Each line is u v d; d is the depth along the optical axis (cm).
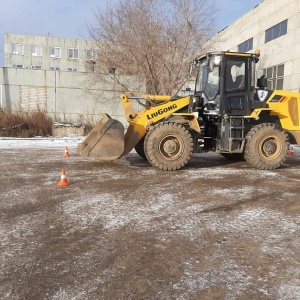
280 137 793
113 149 743
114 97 2038
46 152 1074
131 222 420
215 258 325
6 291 266
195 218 436
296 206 491
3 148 1180
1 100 1944
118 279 286
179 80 1852
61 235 378
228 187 604
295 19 1816
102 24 1950
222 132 795
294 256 330
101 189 581
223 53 769
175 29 1870
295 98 845
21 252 334
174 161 753
